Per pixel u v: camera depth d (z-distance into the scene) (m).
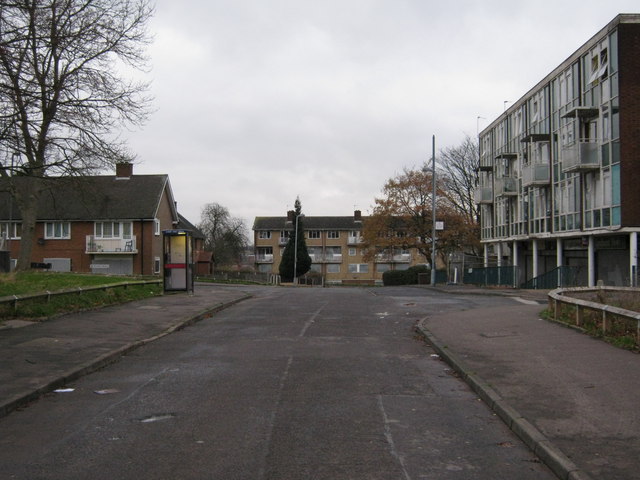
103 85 17.25
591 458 5.32
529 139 35.59
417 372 9.98
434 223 40.97
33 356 10.52
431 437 6.35
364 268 87.44
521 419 6.55
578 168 28.06
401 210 55.41
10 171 15.99
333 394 8.29
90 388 8.76
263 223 91.56
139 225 50.59
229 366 10.41
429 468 5.41
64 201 51.25
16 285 19.56
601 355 10.24
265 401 7.88
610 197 26.39
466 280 46.03
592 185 28.44
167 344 13.11
